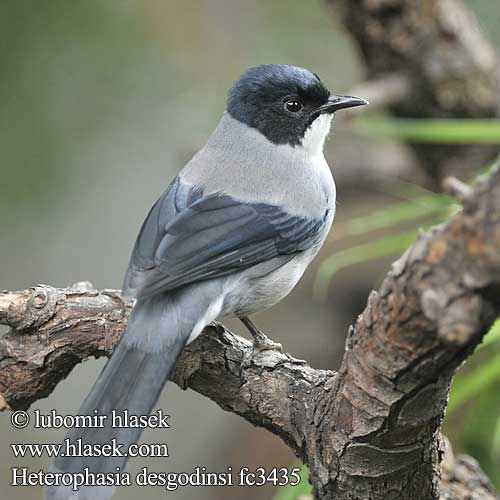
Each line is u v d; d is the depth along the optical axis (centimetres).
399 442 670
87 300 785
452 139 1088
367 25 1181
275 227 895
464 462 860
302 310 1387
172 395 1535
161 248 813
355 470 698
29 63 1397
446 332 566
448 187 555
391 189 1330
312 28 1429
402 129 1009
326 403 714
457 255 560
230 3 1477
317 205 943
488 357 1049
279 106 969
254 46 1455
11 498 1466
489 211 543
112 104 1448
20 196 1427
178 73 1459
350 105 990
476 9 1383
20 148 1412
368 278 1349
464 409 1130
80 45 1418
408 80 1196
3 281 1528
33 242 1519
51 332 774
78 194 1493
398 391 637
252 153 952
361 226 1088
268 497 1332
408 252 588
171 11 1467
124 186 1518
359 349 646
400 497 710
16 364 776
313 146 987
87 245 1547
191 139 1369
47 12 1391
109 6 1427
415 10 1163
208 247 839
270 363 767
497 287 555
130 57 1446
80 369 1573
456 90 1191
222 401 780
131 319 752
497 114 1216
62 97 1423
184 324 767
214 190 901
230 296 855
